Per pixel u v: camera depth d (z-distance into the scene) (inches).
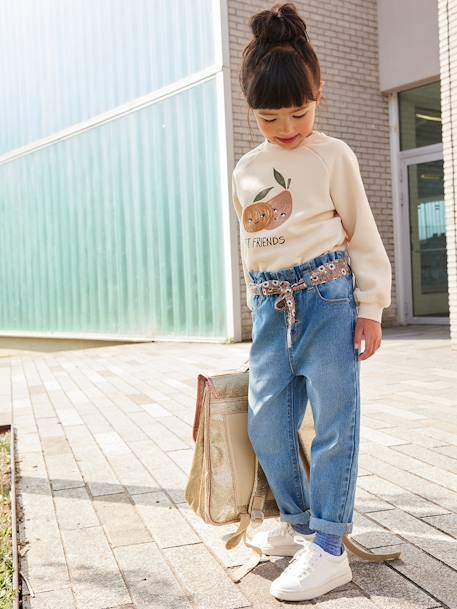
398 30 388.8
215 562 86.0
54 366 295.9
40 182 463.5
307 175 74.4
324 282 74.4
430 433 145.8
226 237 346.3
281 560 85.6
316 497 76.2
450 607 71.2
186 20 360.8
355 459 75.6
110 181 412.5
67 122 437.7
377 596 74.2
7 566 87.5
